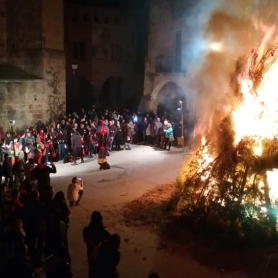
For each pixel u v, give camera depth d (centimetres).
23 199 804
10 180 1383
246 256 827
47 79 2356
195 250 870
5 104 2217
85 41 3178
